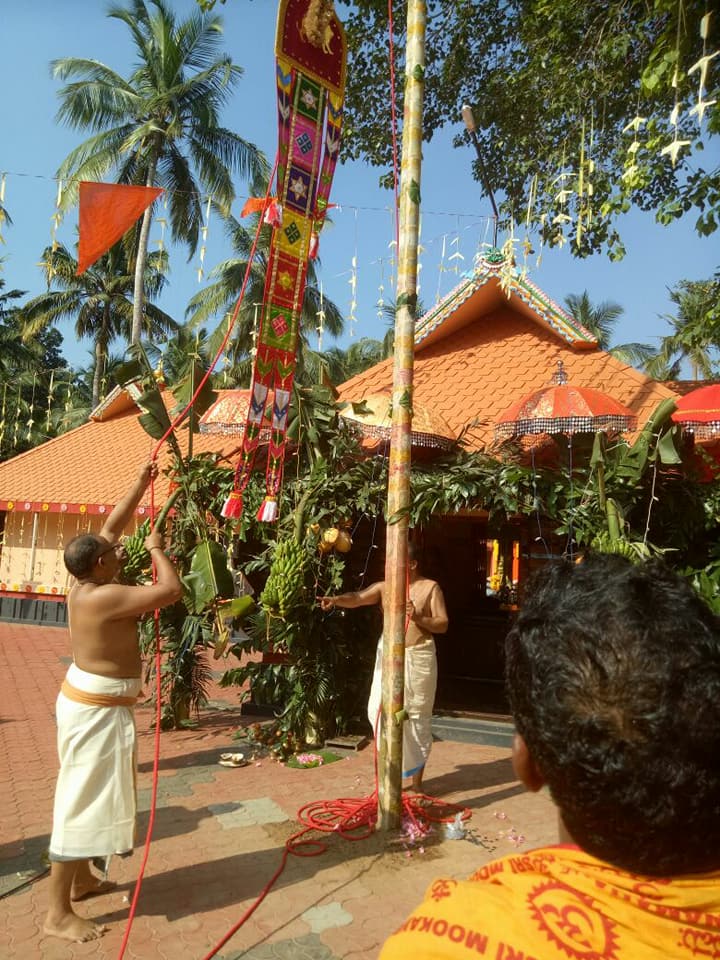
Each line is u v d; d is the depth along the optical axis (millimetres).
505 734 7605
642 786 807
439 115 10977
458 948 827
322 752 7062
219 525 7531
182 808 5469
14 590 17328
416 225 5164
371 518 8359
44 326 30547
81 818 3570
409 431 5129
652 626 887
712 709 833
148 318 29984
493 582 10641
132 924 3703
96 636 3670
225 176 23359
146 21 22750
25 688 9914
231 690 10164
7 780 6016
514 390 9938
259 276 27984
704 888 822
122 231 5148
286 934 3691
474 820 5355
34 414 33312
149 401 6191
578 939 788
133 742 3729
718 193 6840
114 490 16812
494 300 10992
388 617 5098
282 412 5473
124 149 21375
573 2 8359
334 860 4570
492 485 6770
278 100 5117
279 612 5648
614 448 6656
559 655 898
